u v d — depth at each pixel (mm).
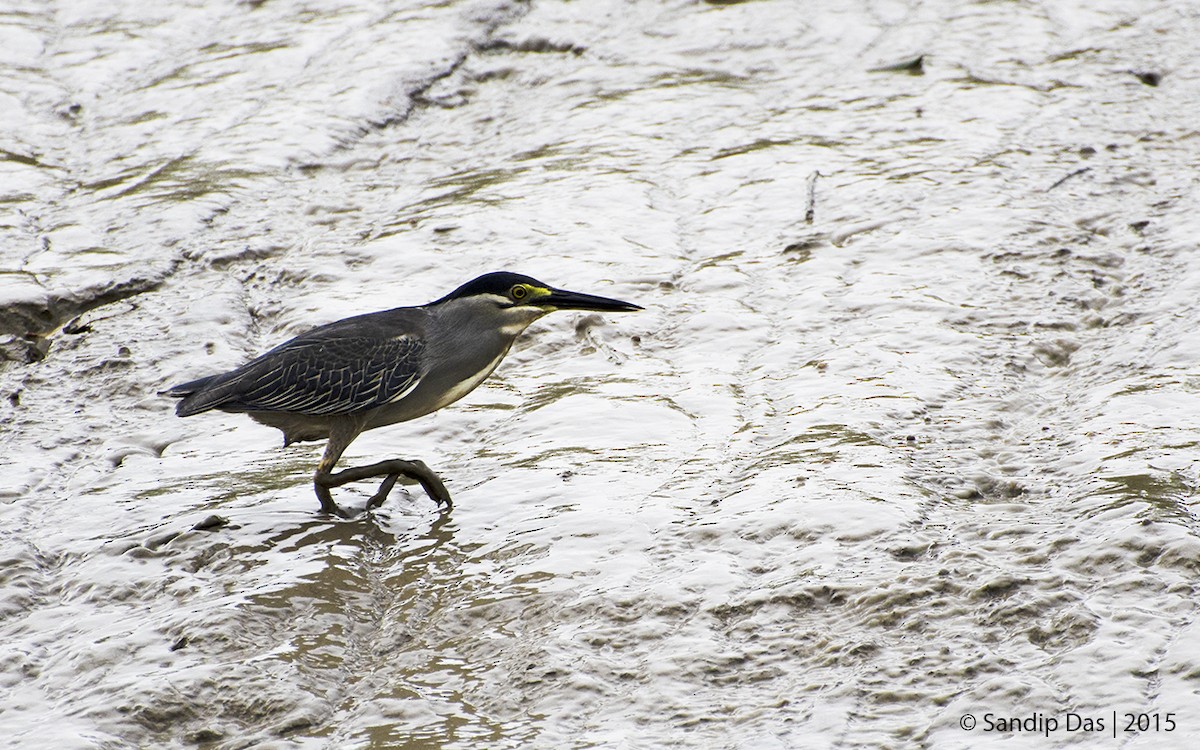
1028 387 12859
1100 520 9766
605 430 12258
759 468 11117
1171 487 10156
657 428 12242
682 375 13438
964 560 9320
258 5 25938
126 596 9969
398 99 22125
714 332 14281
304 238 17625
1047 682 8008
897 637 8641
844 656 8477
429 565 10203
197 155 20156
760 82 22562
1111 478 10461
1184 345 13133
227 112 21641
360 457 12250
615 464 11547
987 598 8914
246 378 10906
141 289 16297
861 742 7684
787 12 24828
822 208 17344
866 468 10875
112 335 14953
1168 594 8758
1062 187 17688
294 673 8781
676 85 22406
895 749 7609
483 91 23031
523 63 23766
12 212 18453
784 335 14078
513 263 16188
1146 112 20531
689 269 15906
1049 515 10078
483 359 11391
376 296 15484
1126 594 8812
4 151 20656
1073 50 23109
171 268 16734
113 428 13188
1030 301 14523
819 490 10492
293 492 11555
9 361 14789
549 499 11000
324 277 16156
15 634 9609
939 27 24109
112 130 21422
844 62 23078
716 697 8250
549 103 22172
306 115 21266
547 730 8062
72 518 11234
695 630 8883
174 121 21516
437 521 10891
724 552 9812
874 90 21750
